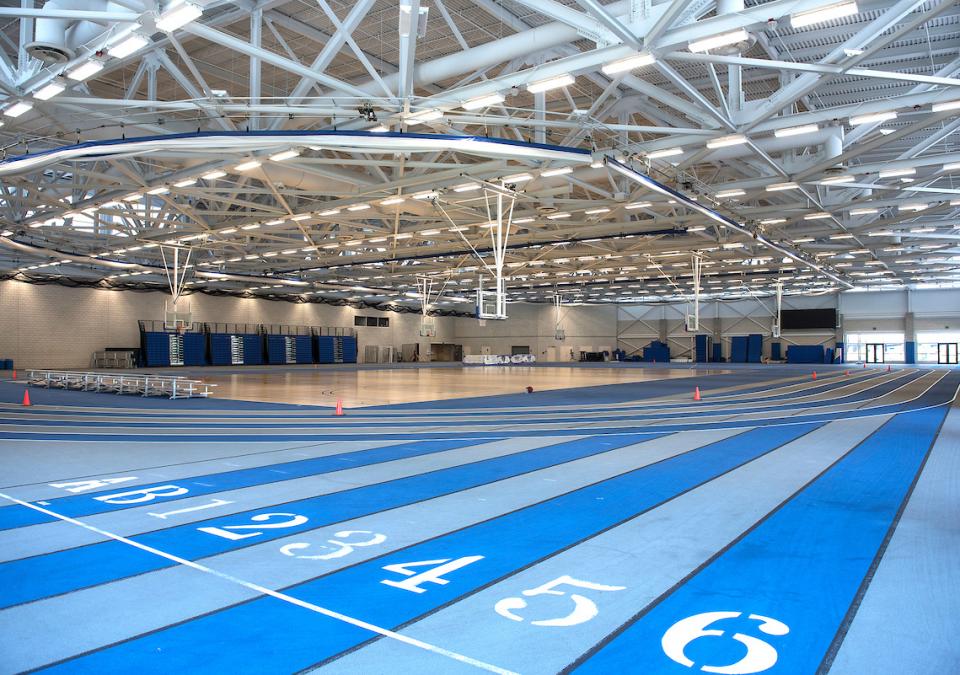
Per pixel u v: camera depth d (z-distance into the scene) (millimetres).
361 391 30531
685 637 4609
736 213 30938
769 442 14430
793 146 21297
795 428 17000
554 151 19766
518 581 5750
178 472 10891
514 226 36312
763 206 34062
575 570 6043
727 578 5820
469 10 17359
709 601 5281
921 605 5191
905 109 16766
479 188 26500
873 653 4359
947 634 4660
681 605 5195
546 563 6242
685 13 13273
